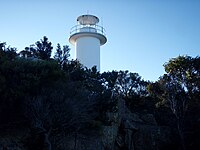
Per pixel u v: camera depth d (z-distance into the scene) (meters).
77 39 43.97
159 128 37.12
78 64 33.38
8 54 25.72
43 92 22.77
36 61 25.02
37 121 21.36
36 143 22.77
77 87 25.69
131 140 34.03
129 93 42.88
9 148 21.17
